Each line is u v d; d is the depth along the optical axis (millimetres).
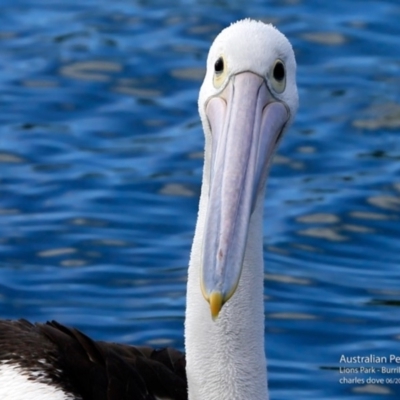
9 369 9641
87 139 16516
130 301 13383
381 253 14305
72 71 18094
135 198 15219
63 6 20078
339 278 13852
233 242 8000
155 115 17109
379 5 20109
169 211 14992
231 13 19766
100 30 19297
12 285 13531
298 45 18953
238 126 8453
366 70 18359
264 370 9172
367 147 16469
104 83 17828
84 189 15367
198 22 19469
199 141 16453
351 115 17172
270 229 14672
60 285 13578
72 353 9734
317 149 16375
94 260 14031
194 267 9109
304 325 13102
